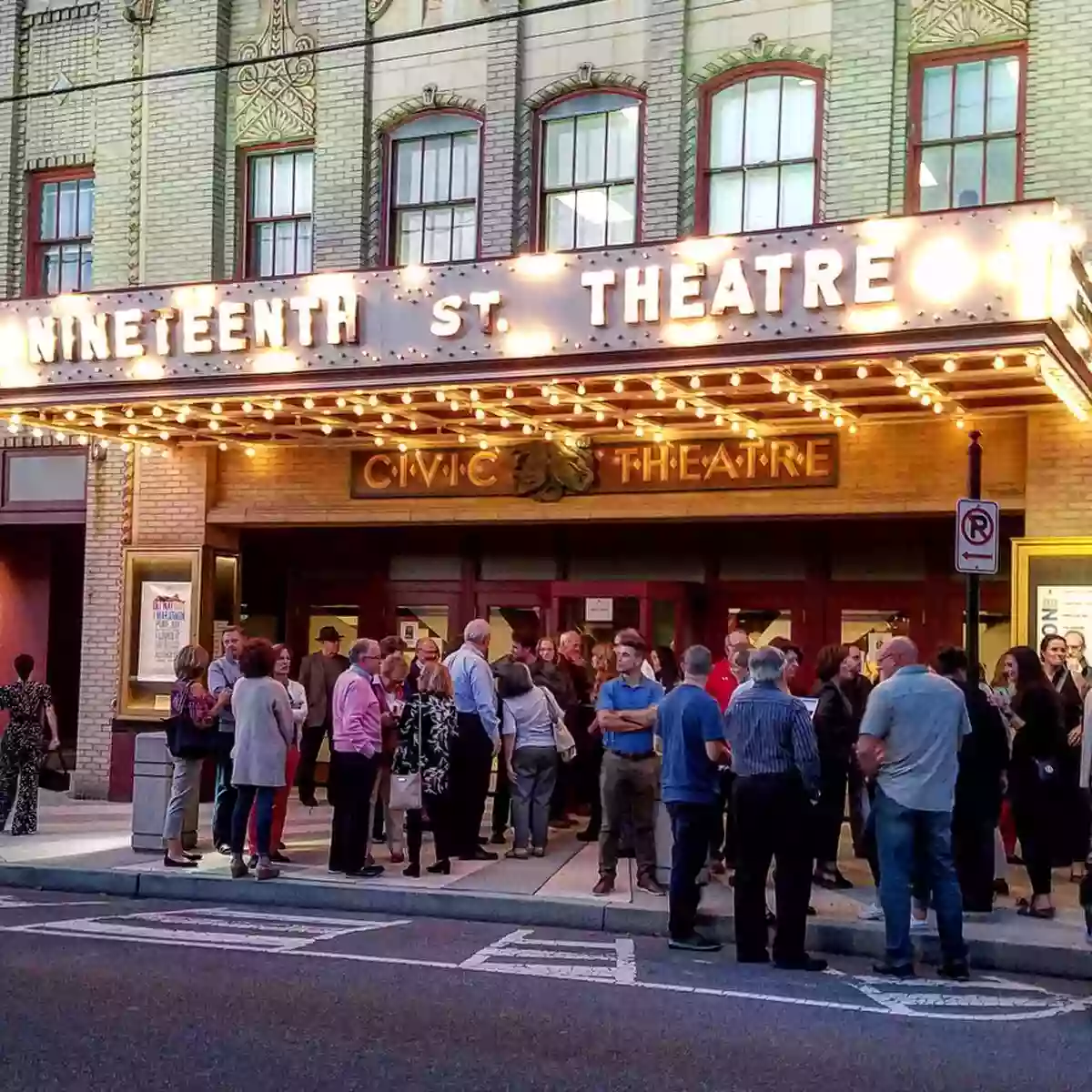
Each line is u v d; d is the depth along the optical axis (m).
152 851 13.24
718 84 16.02
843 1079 6.63
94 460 18.53
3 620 20.47
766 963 9.45
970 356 11.45
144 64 18.58
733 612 16.69
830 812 11.48
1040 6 14.59
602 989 8.45
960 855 10.52
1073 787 10.68
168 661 17.91
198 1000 7.85
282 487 17.73
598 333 12.52
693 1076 6.61
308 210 17.92
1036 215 11.01
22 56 19.34
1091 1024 7.96
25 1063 6.54
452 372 13.12
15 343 15.09
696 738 9.88
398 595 18.25
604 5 16.45
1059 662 12.57
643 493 15.97
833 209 15.25
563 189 16.67
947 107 15.12
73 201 19.22
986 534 11.02
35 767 14.67
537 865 12.70
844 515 15.09
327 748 18.66
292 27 17.95
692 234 15.95
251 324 14.00
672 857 9.95
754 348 11.91
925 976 9.19
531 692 13.31
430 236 17.30
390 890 11.44
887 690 9.26
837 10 15.39
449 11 17.22
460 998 8.08
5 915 10.83
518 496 16.52
